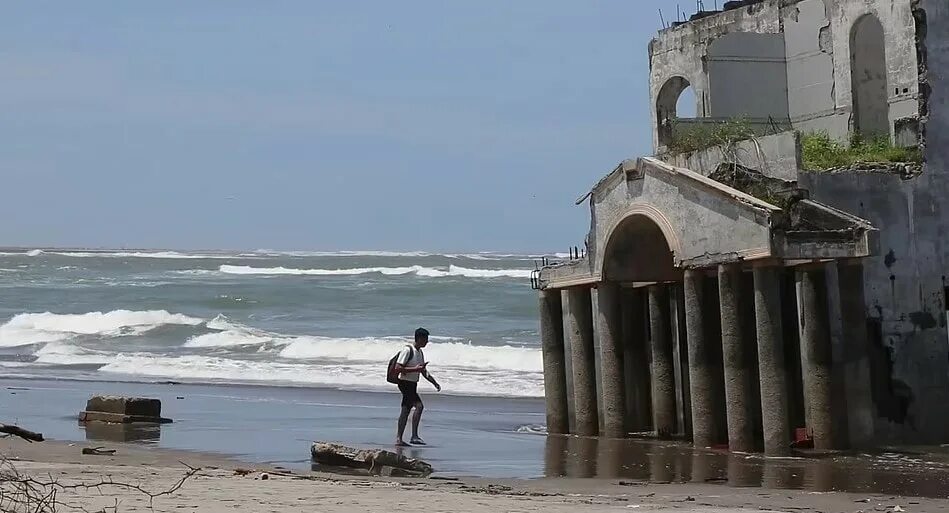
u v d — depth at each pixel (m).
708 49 30.92
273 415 32.31
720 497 17.36
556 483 19.27
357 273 102.50
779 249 21.17
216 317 68.81
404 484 18.02
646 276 25.58
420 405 25.67
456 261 132.50
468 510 13.98
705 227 22.53
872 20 29.45
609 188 25.12
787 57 31.19
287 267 117.19
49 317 66.56
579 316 26.30
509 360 49.31
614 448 24.19
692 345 23.12
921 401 23.83
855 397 22.67
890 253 23.86
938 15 25.23
